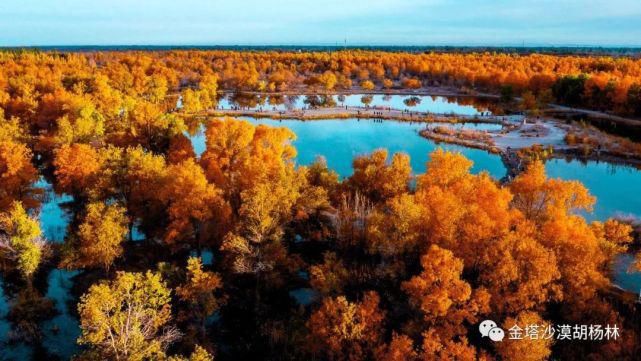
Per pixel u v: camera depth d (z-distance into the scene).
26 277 50.72
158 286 39.19
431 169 59.94
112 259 51.09
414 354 34.56
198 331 45.62
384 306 44.31
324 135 131.50
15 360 42.41
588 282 41.69
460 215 45.22
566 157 109.12
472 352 33.69
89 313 34.44
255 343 45.28
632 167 101.81
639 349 36.75
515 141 122.31
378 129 140.25
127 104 111.06
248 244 49.50
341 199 64.38
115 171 60.81
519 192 56.16
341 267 47.50
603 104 164.75
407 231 45.34
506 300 38.50
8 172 63.34
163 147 88.00
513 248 41.25
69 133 82.31
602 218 72.12
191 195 51.56
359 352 36.44
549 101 176.62
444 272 36.16
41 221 68.50
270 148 70.62
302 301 51.25
